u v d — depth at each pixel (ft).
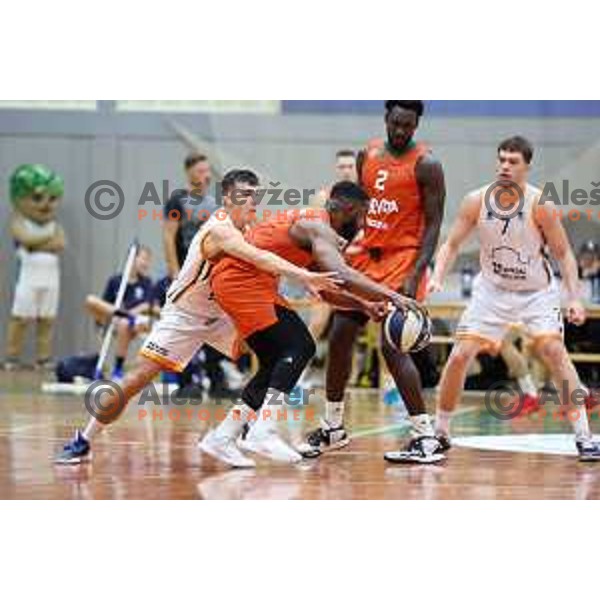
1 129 149.79
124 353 109.09
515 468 55.06
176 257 91.04
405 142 58.59
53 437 66.85
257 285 53.78
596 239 137.69
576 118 139.95
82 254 149.69
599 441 65.16
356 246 59.82
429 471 53.83
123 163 149.07
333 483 49.60
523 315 60.23
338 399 61.98
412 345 54.75
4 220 149.69
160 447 62.69
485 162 141.69
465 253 131.44
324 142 144.77
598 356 110.83
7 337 149.79
